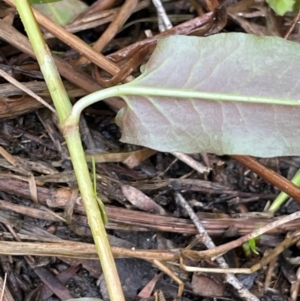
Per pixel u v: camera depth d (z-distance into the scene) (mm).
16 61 342
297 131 300
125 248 321
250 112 299
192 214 333
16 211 322
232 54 296
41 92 334
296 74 297
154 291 326
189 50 295
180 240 334
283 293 332
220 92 298
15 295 318
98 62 325
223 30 364
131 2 348
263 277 333
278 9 348
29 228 323
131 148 343
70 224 323
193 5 359
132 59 323
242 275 333
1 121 336
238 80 297
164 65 295
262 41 295
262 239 337
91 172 333
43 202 323
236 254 338
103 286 323
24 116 340
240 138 300
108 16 351
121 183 333
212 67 296
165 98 297
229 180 347
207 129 300
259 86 298
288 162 351
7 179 323
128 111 297
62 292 321
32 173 325
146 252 321
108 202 331
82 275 324
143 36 360
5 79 334
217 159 348
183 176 345
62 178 326
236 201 343
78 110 288
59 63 329
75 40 322
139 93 294
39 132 338
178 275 328
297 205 344
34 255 318
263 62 297
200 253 324
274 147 300
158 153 346
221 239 336
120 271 326
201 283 328
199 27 336
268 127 300
